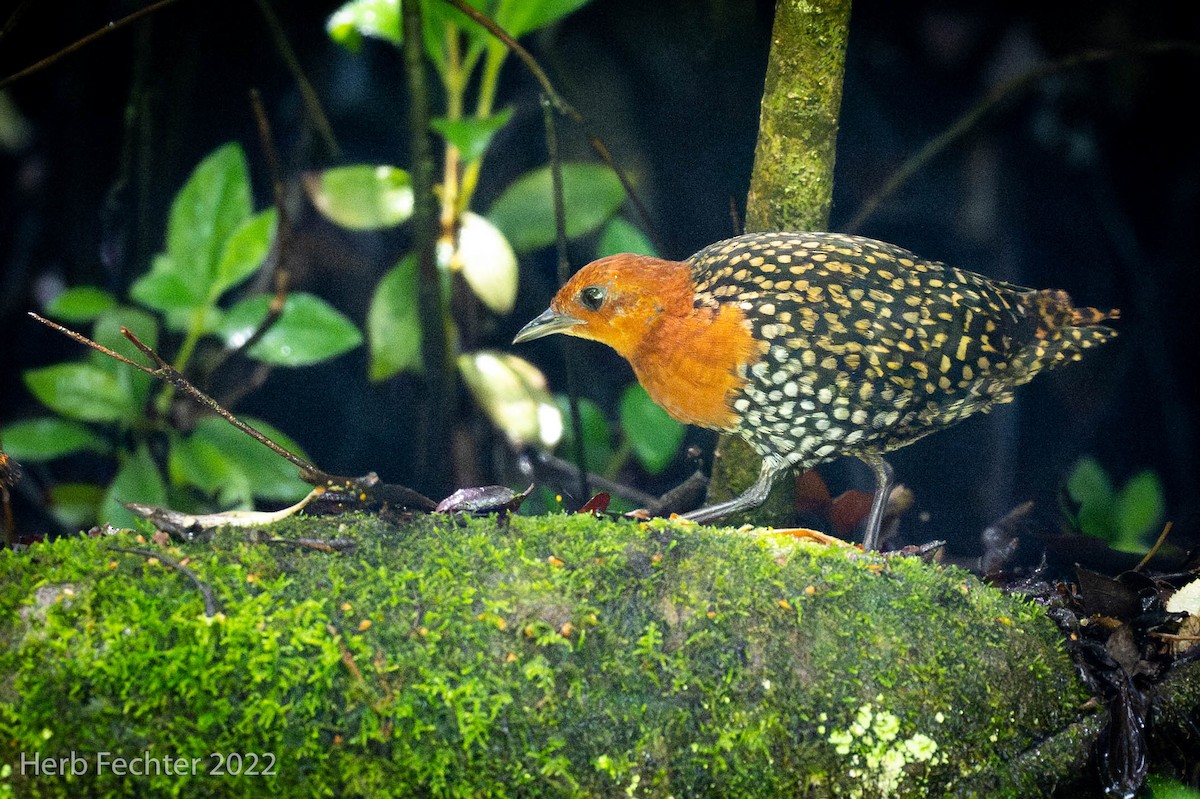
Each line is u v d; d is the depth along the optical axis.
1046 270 12.62
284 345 8.88
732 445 7.60
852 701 5.01
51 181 11.42
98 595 4.70
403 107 11.67
